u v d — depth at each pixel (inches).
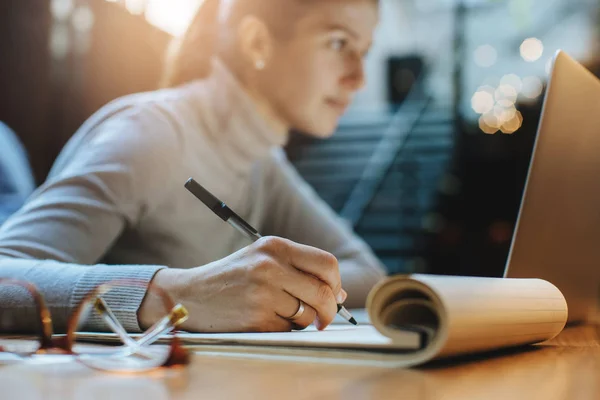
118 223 50.8
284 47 64.0
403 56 308.8
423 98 273.6
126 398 15.2
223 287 29.5
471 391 16.2
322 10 64.4
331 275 29.7
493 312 21.1
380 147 247.1
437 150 257.0
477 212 277.3
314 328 31.7
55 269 34.4
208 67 69.3
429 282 19.0
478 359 22.5
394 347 19.7
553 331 27.5
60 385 17.4
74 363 21.7
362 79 68.2
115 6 149.4
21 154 107.4
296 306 29.0
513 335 23.0
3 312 33.0
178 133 57.7
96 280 32.2
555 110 30.8
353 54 67.2
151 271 32.1
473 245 270.7
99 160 51.3
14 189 100.0
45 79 144.6
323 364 21.2
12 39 141.3
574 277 33.5
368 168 242.4
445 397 15.4
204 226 58.8
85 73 147.6
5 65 141.5
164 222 55.6
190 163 57.7
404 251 243.9
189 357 21.3
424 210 256.7
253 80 63.6
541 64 307.3
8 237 44.0
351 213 233.9
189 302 30.0
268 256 29.4
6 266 35.5
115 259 56.1
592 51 301.4
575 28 306.8
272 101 64.8
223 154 61.5
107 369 20.1
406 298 19.9
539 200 30.7
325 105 67.1
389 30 323.3
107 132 54.4
